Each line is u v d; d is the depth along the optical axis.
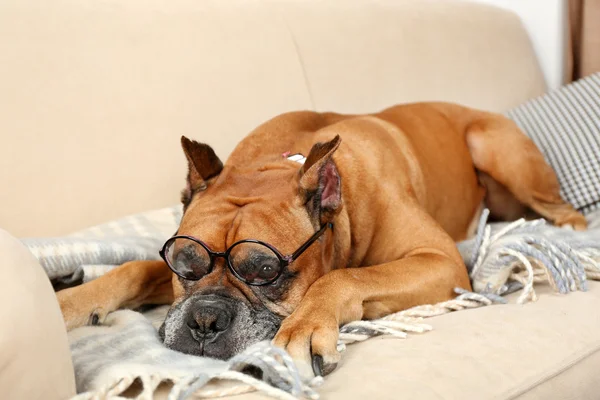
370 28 3.79
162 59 3.04
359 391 1.46
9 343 1.21
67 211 2.72
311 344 1.63
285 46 3.41
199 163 2.14
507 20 4.53
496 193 3.44
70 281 2.27
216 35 3.21
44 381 1.29
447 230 3.08
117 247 2.36
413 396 1.45
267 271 1.87
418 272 2.16
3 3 2.75
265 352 1.50
